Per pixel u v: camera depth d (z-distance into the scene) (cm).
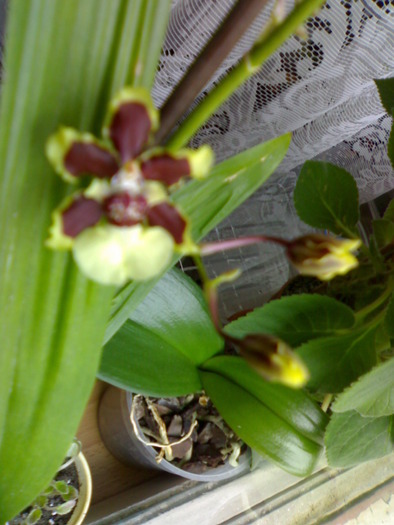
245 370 24
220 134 30
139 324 22
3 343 14
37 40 11
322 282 32
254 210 39
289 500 29
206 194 17
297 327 24
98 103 13
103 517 24
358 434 24
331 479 31
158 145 14
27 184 13
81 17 12
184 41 22
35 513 21
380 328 26
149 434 26
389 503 33
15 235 13
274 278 39
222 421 27
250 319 23
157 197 13
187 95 13
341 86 27
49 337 14
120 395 25
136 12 12
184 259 35
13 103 12
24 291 13
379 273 27
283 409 23
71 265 14
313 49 24
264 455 23
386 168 37
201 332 24
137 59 13
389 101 26
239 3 12
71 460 23
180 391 23
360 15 23
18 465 15
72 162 12
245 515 28
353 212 29
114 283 13
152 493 26
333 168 28
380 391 22
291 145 34
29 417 15
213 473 26
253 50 11
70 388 15
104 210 13
